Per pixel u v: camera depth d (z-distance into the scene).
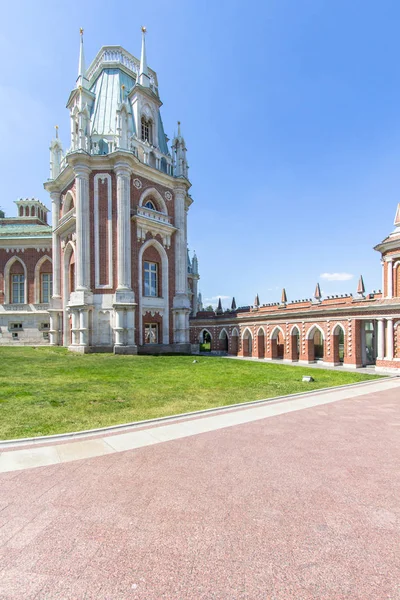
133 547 4.42
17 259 47.03
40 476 6.50
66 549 4.37
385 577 3.93
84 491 5.93
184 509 5.38
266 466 7.10
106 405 12.07
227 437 8.95
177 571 3.99
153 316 36.53
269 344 39.75
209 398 13.86
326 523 5.04
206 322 50.12
